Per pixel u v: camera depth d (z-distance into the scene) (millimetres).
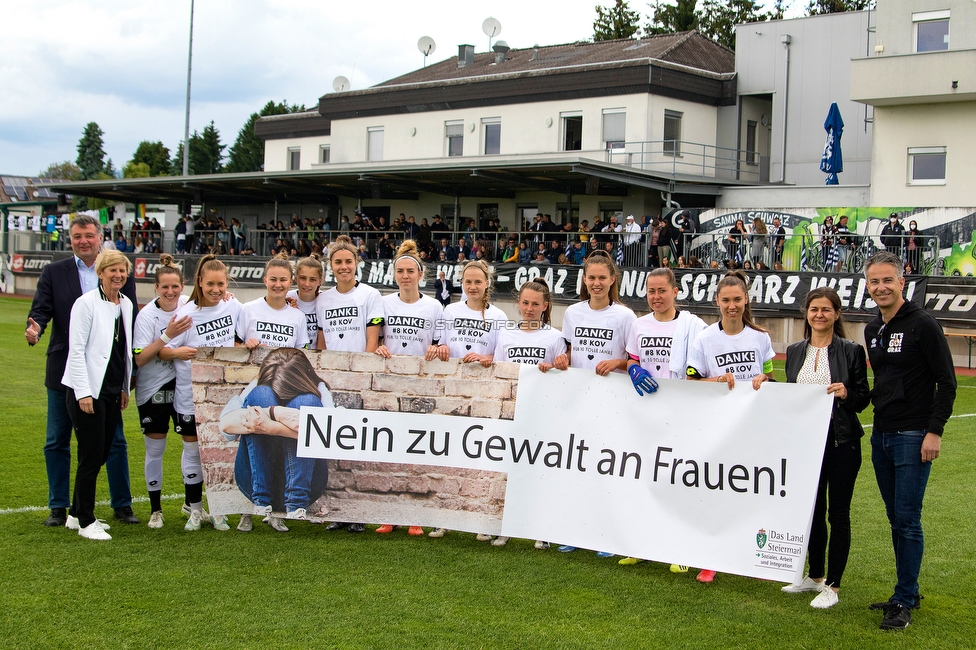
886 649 4309
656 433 5500
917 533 4668
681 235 22469
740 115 30484
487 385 5875
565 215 29797
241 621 4402
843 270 19734
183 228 34219
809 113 29203
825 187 25500
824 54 28875
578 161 23219
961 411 12055
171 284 6055
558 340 6191
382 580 5074
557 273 23375
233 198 36719
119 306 5852
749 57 30172
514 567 5422
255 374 6039
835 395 4973
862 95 23891
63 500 6125
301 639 4207
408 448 5969
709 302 20109
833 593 4918
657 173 25375
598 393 5688
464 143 32625
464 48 37844
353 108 35406
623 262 23250
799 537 5047
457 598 4816
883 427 4762
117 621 4367
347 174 27625
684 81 29328
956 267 20641
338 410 6027
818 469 5031
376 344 6348
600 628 4465
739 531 5215
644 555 5414
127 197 38250
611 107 29234
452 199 32250
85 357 5684
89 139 133375
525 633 4359
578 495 5652
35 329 5938
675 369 5629
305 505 6027
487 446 5859
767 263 20719
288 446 6027
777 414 5180
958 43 23406
